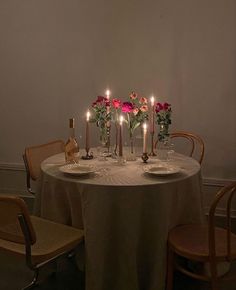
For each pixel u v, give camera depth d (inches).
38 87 156.6
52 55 152.2
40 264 76.6
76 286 94.4
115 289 83.7
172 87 141.2
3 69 159.3
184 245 79.0
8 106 161.9
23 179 164.7
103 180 83.1
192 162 101.0
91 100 150.9
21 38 154.6
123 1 140.7
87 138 107.0
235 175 139.9
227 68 134.6
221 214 142.6
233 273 98.5
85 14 145.6
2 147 165.8
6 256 111.1
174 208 85.4
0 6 154.1
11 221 70.4
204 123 140.3
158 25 138.8
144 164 98.7
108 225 80.5
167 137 105.1
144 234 82.6
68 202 87.7
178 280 96.7
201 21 134.3
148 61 142.0
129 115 103.3
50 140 159.3
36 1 149.9
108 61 146.3
